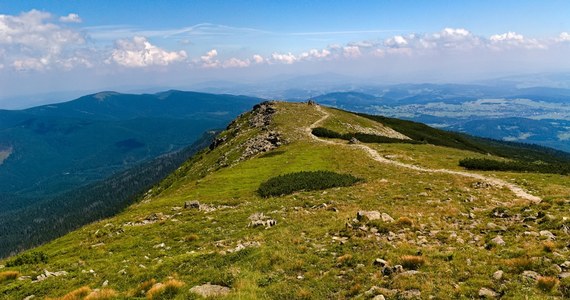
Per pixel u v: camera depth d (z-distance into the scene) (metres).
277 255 20.78
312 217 30.19
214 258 22.05
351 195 38.53
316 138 86.00
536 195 38.62
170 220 36.69
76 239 35.44
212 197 47.56
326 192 41.50
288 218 30.84
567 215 24.17
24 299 20.70
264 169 60.38
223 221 33.31
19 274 24.70
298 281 18.02
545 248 18.52
